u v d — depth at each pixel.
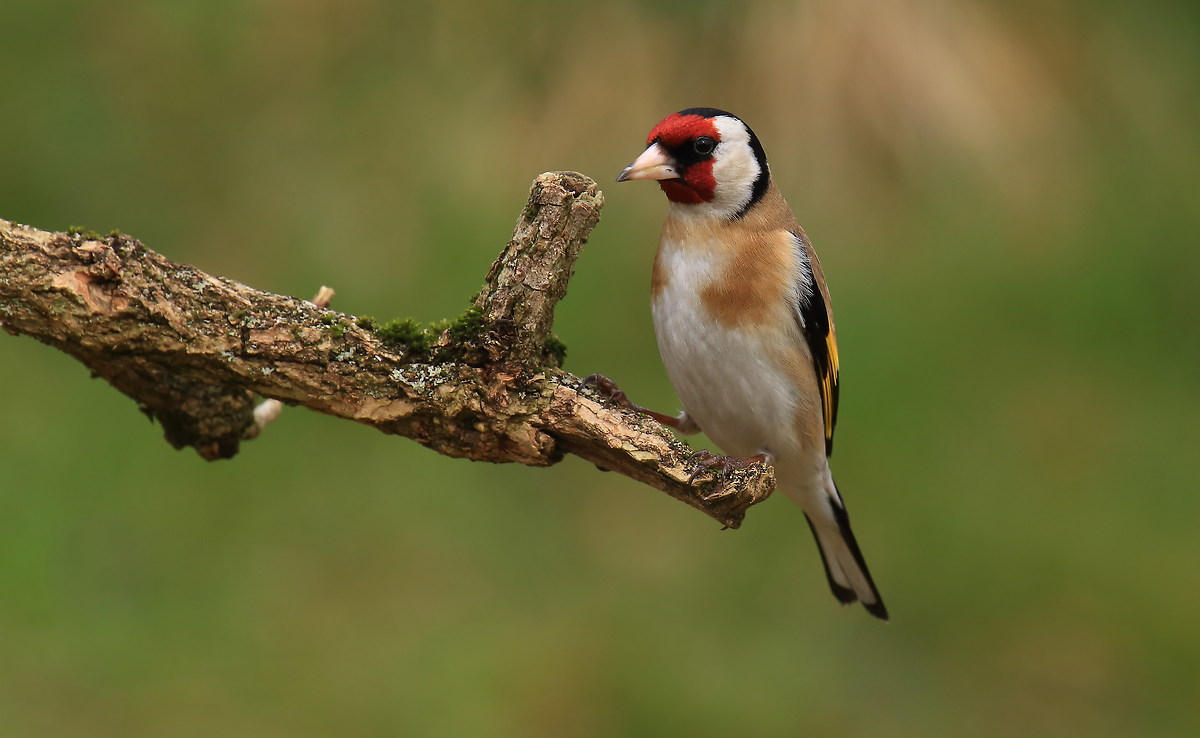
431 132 12.33
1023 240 12.41
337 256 11.55
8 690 8.60
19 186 11.57
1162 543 10.50
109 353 4.87
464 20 12.88
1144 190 12.93
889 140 12.27
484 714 8.98
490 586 9.91
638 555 10.34
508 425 5.11
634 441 5.08
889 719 9.38
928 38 12.52
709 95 12.31
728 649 9.71
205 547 9.85
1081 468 11.16
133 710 8.63
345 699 9.00
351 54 12.82
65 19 12.65
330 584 9.80
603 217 12.07
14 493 9.79
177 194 11.88
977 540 10.59
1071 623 10.07
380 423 5.11
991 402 11.56
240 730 8.51
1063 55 13.13
